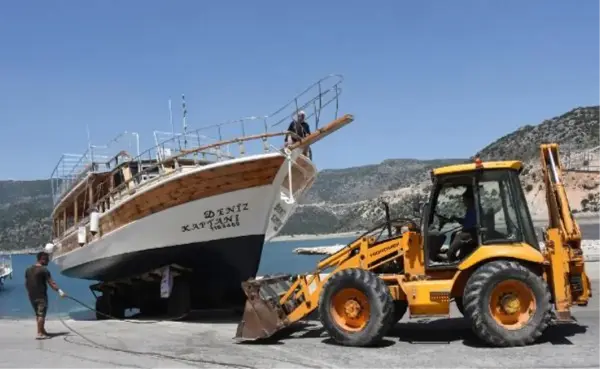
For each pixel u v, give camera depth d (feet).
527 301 26.68
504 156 502.79
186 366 26.32
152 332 39.32
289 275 36.58
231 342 32.91
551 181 28.99
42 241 540.11
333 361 25.68
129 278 50.29
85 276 59.00
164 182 42.83
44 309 38.11
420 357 25.66
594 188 305.94
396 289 29.43
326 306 29.19
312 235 495.41
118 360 28.68
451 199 29.63
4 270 133.90
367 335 28.14
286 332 34.63
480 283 26.63
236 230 42.83
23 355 31.30
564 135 473.67
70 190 59.21
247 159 40.93
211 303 48.34
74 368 27.04
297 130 42.04
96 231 49.80
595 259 77.46
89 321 48.98
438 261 29.55
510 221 28.17
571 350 25.40
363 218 493.77
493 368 23.09
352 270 29.17
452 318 36.94
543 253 28.32
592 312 36.50
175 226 43.68
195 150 43.88
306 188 50.42
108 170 53.67
